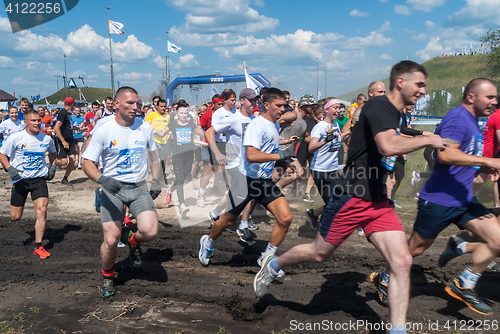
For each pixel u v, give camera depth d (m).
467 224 3.25
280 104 3.96
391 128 2.60
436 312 3.48
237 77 22.14
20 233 5.67
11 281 4.15
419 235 3.42
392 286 2.67
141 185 3.94
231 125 5.14
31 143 5.00
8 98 25.61
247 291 3.90
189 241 5.27
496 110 4.70
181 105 6.73
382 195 2.80
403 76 2.73
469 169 3.21
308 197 7.54
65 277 4.23
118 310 3.56
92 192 8.47
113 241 3.73
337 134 5.19
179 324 3.32
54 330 3.20
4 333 3.14
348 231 2.92
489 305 3.59
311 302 3.68
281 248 5.07
